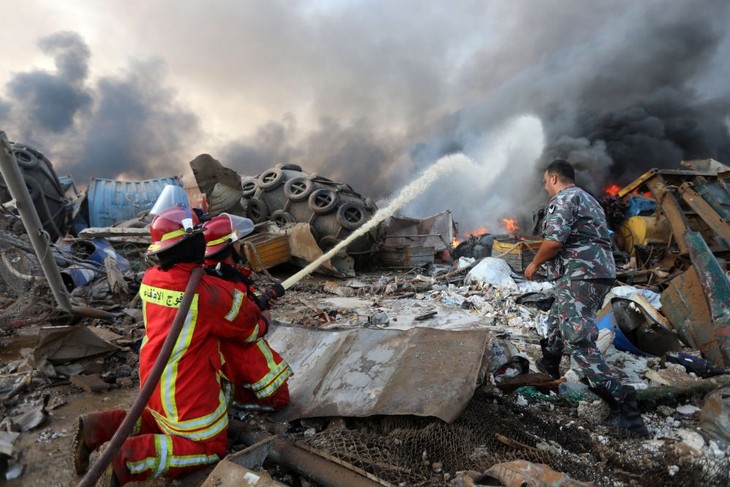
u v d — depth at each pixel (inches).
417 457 101.9
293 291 310.5
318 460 99.2
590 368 120.6
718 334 160.6
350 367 132.1
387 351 134.8
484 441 108.4
